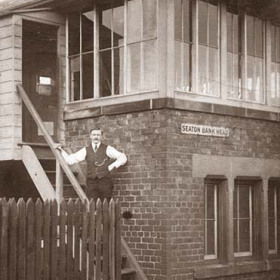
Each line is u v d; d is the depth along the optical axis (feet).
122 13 33.99
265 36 37.83
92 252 27.58
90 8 35.88
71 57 37.11
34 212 25.38
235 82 35.81
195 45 33.06
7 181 41.45
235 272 33.78
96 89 35.04
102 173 32.01
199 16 33.53
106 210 28.37
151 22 32.35
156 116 31.58
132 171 32.53
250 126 36.19
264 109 37.19
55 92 39.11
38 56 39.60
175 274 30.94
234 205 35.58
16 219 24.56
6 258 24.09
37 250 25.30
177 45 32.37
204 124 33.14
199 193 32.55
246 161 35.55
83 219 27.25
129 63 33.35
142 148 32.12
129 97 33.01
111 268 28.35
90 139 35.04
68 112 36.32
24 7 35.55
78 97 36.52
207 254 33.60
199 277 31.83
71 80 37.04
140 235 31.86
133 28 33.24
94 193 32.12
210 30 34.22
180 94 31.94
